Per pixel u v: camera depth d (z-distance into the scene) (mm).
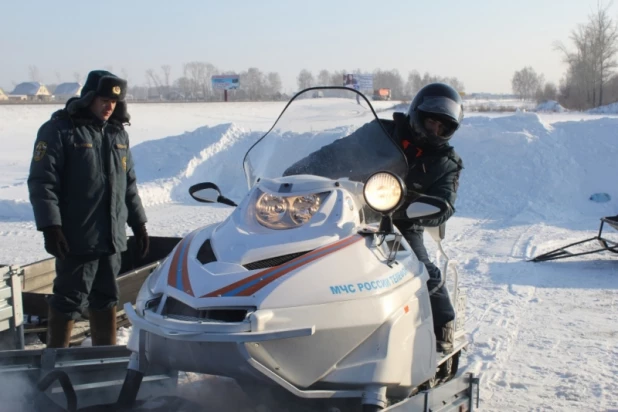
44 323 5344
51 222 4117
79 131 4309
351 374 2863
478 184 14844
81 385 3486
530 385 4809
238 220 3318
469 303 7062
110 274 4582
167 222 11969
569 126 16875
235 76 75375
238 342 2623
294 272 2869
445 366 4086
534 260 9062
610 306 6992
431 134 4020
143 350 3020
